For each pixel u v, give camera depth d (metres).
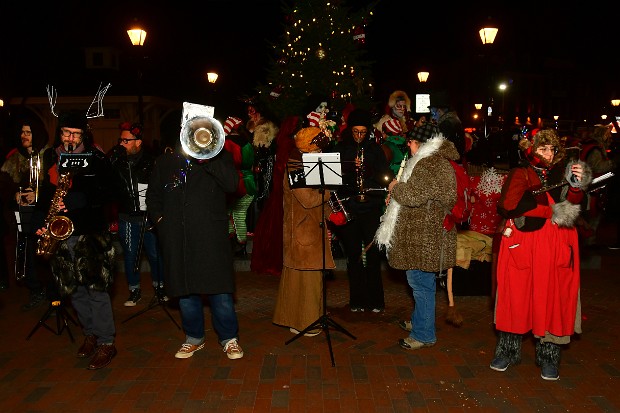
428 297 4.55
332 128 6.21
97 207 4.26
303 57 9.82
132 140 5.47
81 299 4.35
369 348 4.68
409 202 4.23
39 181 4.59
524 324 3.96
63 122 4.15
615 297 6.20
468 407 3.68
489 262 6.09
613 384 4.01
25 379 4.13
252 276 7.16
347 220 4.73
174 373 4.21
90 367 4.26
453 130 4.59
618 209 8.30
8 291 6.53
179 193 4.16
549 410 3.63
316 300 4.84
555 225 3.87
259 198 8.52
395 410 3.64
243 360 4.44
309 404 3.72
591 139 8.09
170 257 4.18
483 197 6.71
